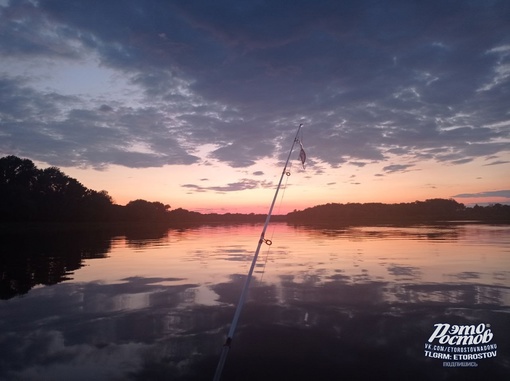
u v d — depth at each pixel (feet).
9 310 19.97
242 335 16.01
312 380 12.00
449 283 25.79
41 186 151.94
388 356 13.75
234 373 12.51
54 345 15.05
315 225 153.17
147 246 57.31
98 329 16.89
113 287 25.63
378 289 24.21
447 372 12.44
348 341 15.20
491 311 18.99
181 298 22.44
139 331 16.60
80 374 12.54
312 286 25.41
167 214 256.73
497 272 29.94
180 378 12.19
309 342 15.20
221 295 23.15
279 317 18.49
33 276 30.01
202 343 15.15
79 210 161.58
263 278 28.53
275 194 14.69
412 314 18.67
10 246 57.98
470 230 93.35
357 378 12.09
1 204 127.03
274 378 12.16
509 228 102.63
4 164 142.41
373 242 59.11
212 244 60.54
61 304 21.16
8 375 12.50
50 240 71.51
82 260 39.93
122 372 12.66
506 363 13.07
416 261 36.47
